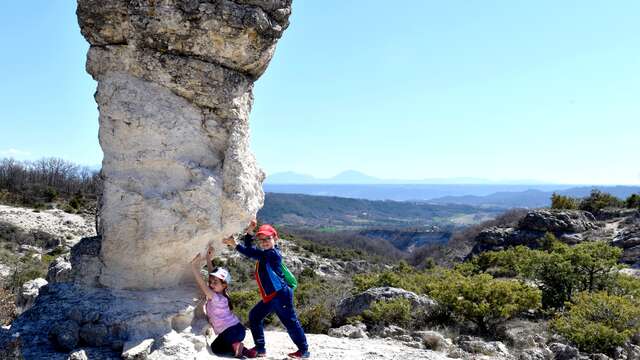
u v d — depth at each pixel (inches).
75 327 207.6
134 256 220.1
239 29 223.3
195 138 230.4
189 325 228.1
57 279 272.2
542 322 474.9
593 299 427.2
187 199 219.8
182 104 228.8
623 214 1418.6
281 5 237.6
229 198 231.9
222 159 237.5
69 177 2576.3
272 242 233.5
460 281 497.7
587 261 582.9
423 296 517.0
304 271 1523.1
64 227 1738.4
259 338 230.5
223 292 237.6
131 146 222.2
